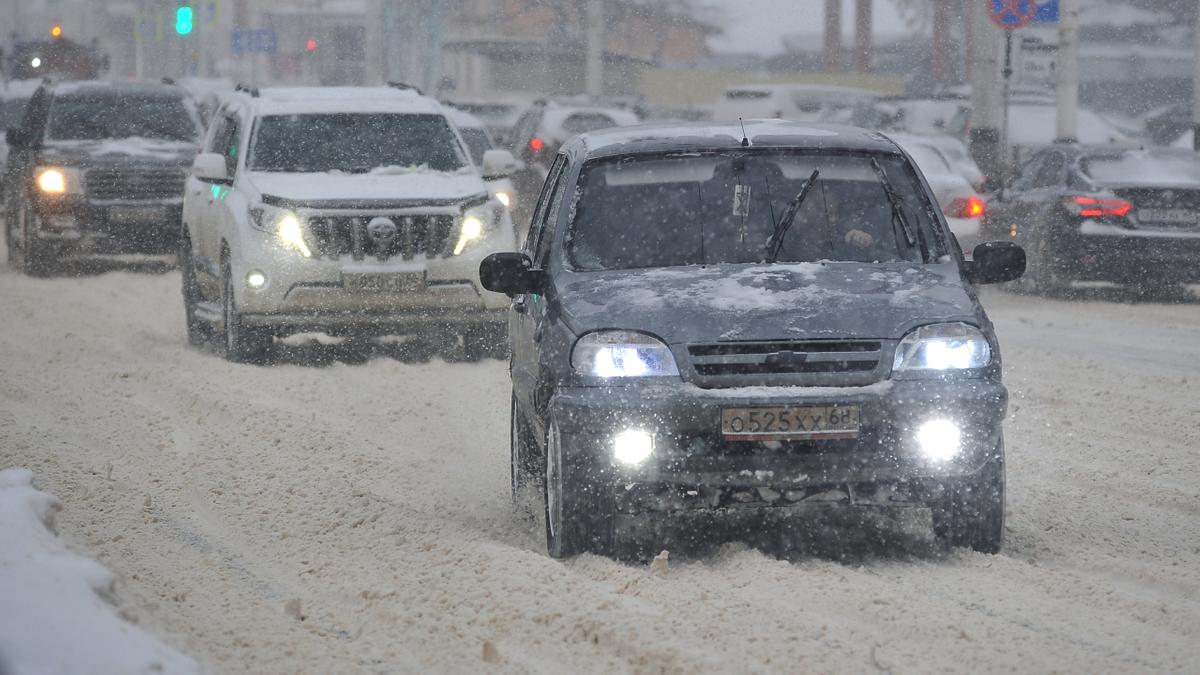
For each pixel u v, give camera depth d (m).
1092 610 17.62
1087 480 25.31
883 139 23.55
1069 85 82.50
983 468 19.67
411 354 41.81
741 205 22.33
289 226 38.69
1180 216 52.09
